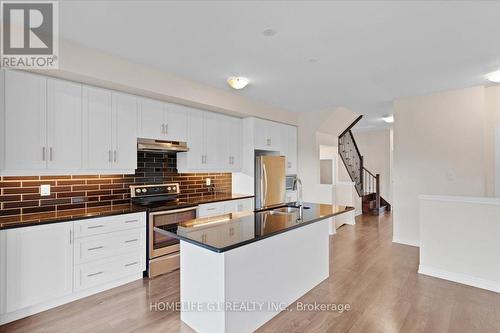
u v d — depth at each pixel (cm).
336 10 201
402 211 461
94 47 263
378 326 227
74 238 265
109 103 304
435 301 268
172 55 282
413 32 234
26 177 278
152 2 191
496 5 194
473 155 391
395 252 419
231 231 217
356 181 789
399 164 461
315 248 306
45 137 256
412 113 446
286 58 290
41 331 221
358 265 367
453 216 318
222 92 405
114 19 214
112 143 305
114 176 346
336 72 332
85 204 320
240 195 468
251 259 221
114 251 294
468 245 307
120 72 287
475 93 390
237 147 470
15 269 231
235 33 236
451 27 226
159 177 396
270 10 202
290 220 257
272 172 493
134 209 316
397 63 304
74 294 269
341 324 230
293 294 268
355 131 876
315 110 548
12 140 236
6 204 265
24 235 236
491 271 292
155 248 327
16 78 238
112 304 262
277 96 441
